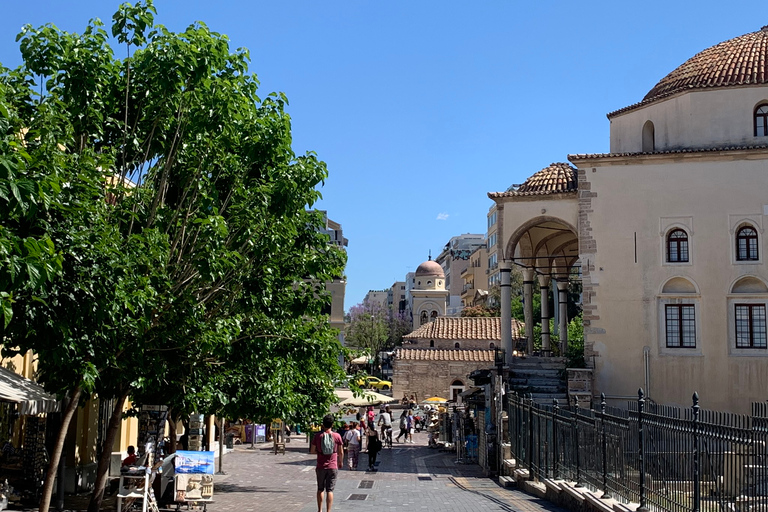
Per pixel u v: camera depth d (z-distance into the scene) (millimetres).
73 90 13211
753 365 33656
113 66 13820
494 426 28828
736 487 10297
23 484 18750
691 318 34656
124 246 12617
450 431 43250
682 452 11789
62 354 11414
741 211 34562
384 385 77938
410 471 30688
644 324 34906
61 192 10906
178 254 14484
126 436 26234
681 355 34344
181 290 14625
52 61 13305
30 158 9070
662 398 34312
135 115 14781
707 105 35781
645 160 35656
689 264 34750
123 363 13711
